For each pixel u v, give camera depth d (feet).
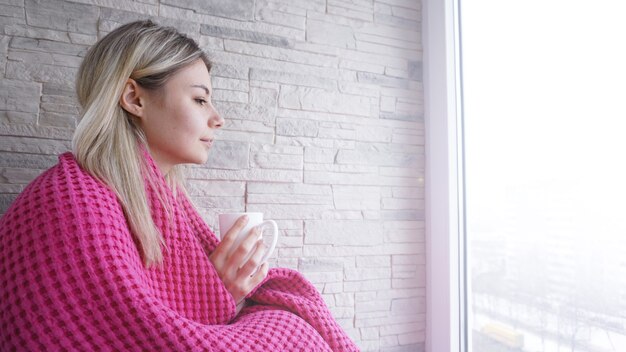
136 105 1.95
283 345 1.64
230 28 3.27
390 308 3.66
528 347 3.27
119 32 2.04
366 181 3.67
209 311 1.83
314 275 3.40
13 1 2.69
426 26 4.00
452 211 3.69
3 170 2.61
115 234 1.46
